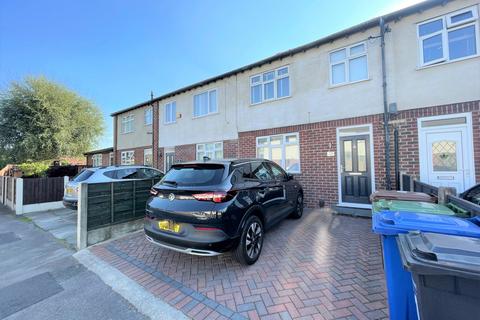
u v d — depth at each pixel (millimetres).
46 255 4715
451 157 6160
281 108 9383
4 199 11211
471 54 6031
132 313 2721
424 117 6496
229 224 3357
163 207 3646
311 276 3330
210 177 3709
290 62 9172
